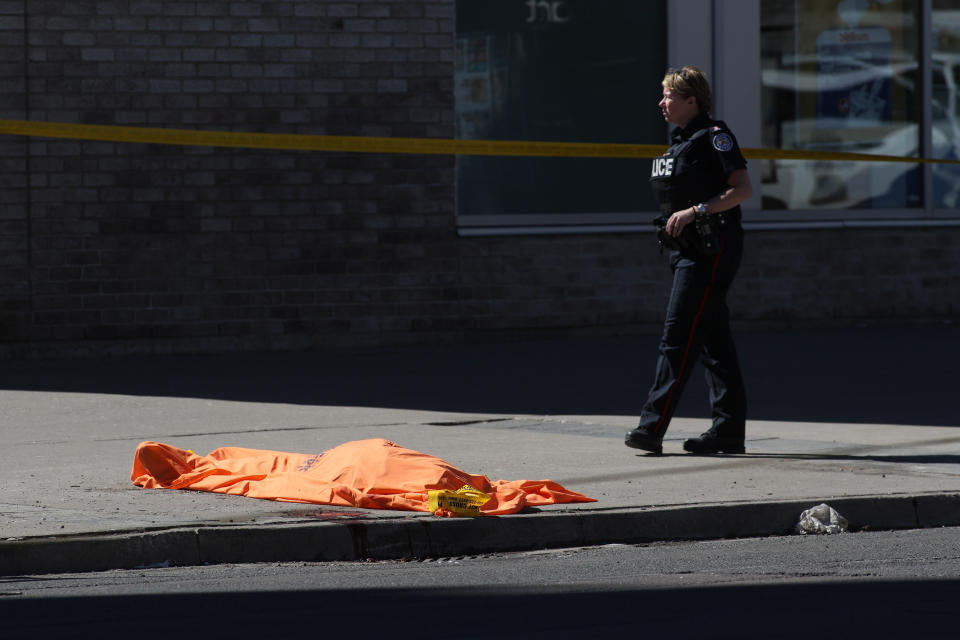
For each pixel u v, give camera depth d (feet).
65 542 42.98
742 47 120.67
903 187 127.34
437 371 95.86
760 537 49.37
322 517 46.98
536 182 116.26
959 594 38.50
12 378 93.56
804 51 123.34
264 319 109.09
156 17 105.91
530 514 47.93
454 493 47.70
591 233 116.26
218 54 107.14
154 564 43.75
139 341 106.73
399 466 51.16
